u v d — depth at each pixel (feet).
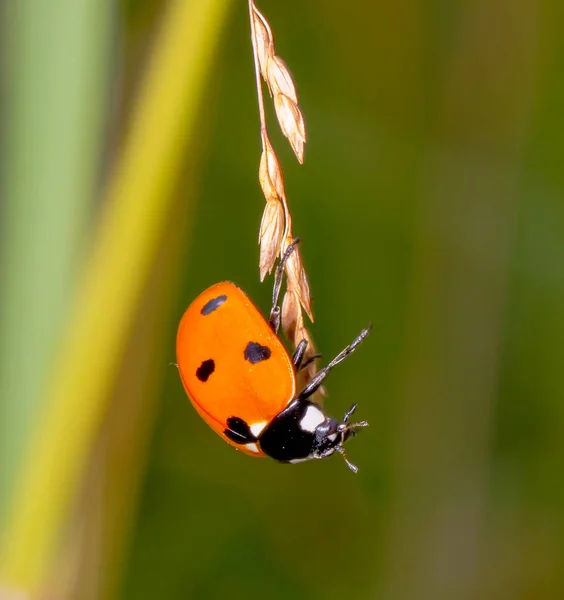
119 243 0.27
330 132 0.39
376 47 0.39
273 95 0.30
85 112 0.29
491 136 0.39
